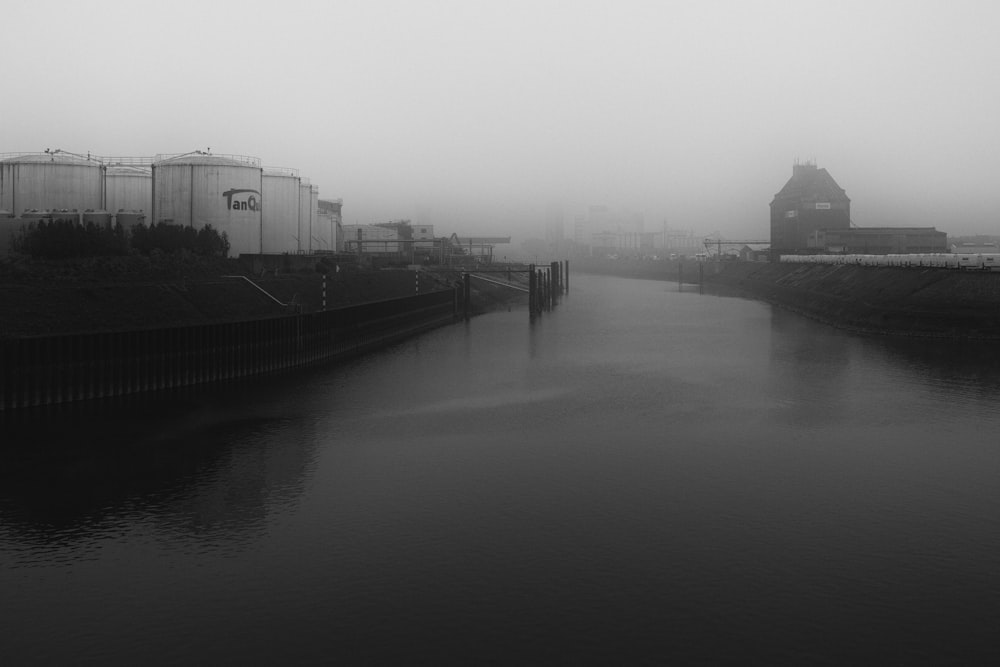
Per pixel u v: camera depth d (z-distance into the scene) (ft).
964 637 69.21
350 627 71.46
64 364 151.23
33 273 197.16
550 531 93.91
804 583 79.66
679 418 153.58
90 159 300.20
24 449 126.41
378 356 250.16
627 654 66.69
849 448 130.11
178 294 215.92
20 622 72.38
